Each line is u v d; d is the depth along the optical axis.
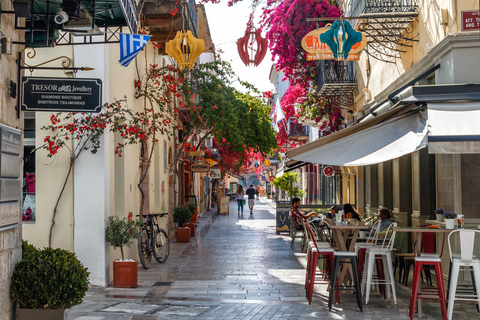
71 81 6.96
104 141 10.07
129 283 10.05
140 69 13.91
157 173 16.73
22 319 6.21
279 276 11.41
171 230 19.81
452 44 9.05
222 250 16.12
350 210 12.83
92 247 10.03
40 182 10.10
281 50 17.70
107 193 10.25
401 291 9.67
